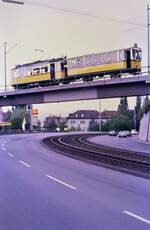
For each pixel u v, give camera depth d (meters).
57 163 23.16
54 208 10.27
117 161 25.05
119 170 19.47
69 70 57.75
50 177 16.61
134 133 96.31
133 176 17.06
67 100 52.03
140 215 9.41
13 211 9.95
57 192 12.76
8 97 61.69
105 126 135.75
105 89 47.09
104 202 11.02
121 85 45.22
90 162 23.81
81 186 14.02
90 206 10.48
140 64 51.06
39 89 54.31
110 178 16.36
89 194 12.34
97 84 46.19
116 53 51.66
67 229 8.09
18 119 127.75
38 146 41.28
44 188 13.60
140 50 51.16
